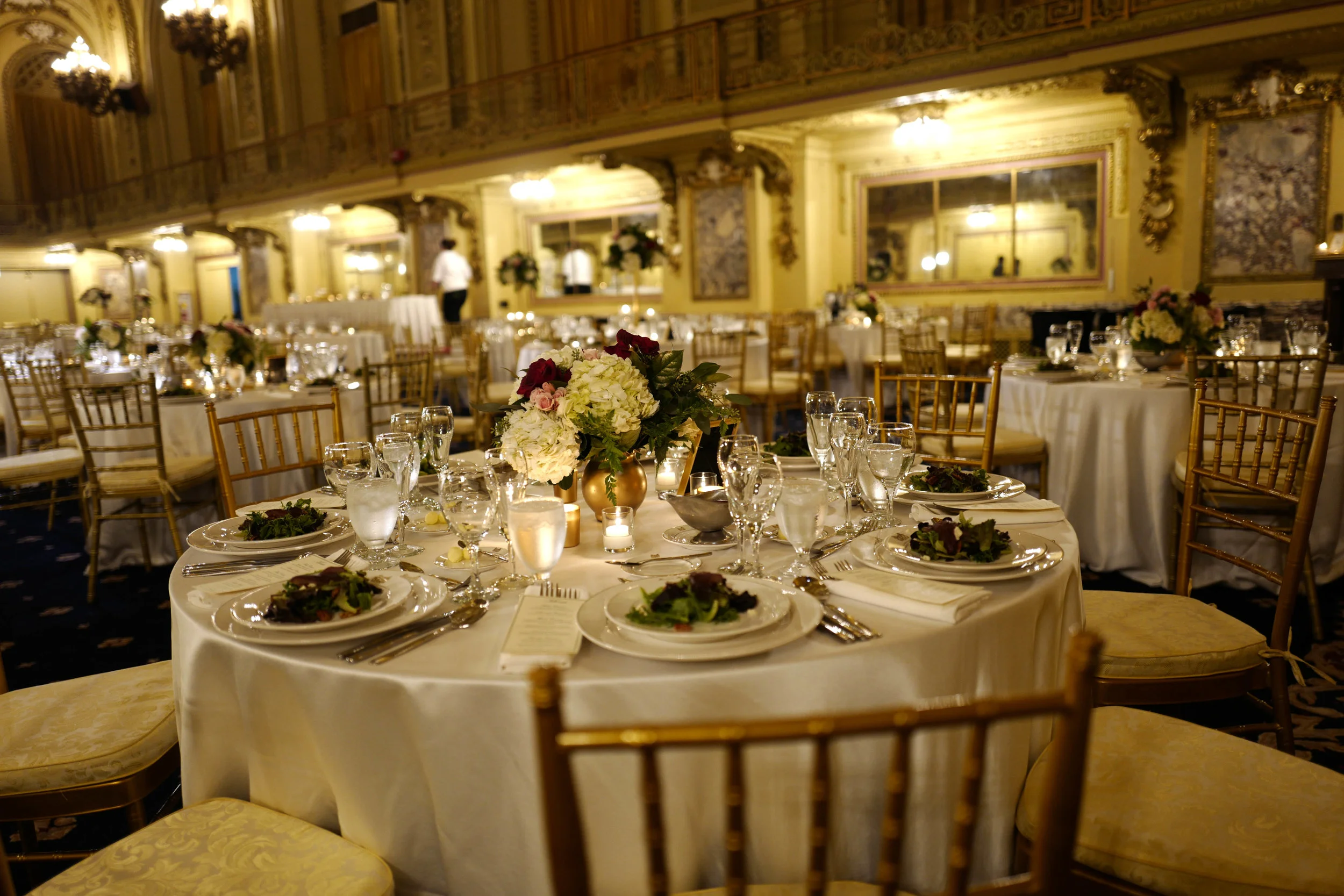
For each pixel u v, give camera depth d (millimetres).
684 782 1268
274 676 1362
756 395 7211
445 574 1697
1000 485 2193
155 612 3986
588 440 1847
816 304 11523
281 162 15711
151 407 4320
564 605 1429
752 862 1322
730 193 11664
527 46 12469
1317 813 1375
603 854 1285
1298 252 7969
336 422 2957
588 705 1210
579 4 12023
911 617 1403
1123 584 3768
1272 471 2168
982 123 10320
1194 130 8305
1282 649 1980
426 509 2125
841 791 1333
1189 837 1336
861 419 1972
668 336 8406
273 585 1611
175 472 4215
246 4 16297
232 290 20703
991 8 9141
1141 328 4285
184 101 18016
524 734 1237
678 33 9859
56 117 21578
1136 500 3781
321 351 5133
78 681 2008
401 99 14195
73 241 20609
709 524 1830
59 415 6496
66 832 2391
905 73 8328
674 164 12023
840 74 8750
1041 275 10219
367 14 14938
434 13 13445
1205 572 3693
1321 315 7898
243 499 4598
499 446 1932
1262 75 7645
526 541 1483
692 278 12219
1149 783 1471
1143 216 8734
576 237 14406
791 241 11391
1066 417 3959
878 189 11242
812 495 1554
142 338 9797
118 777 1737
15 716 1850
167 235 18688
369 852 1356
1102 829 1373
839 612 1404
